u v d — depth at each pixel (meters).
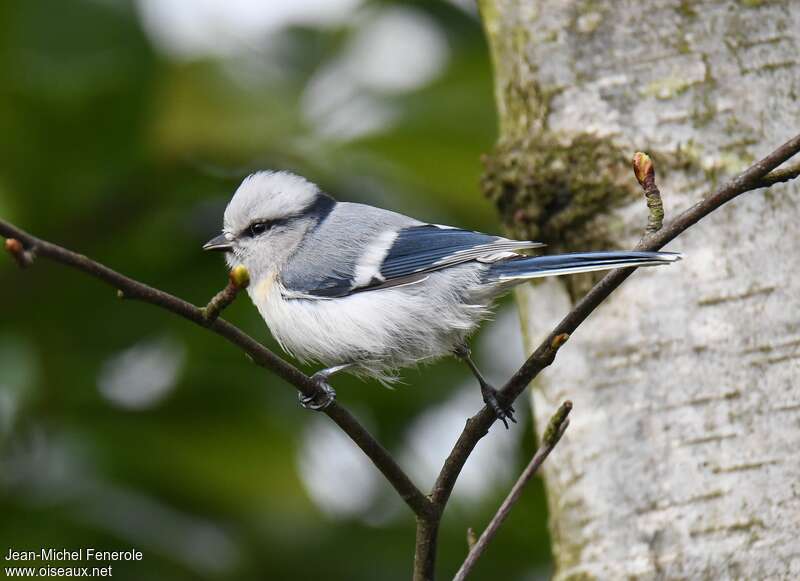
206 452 12.16
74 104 12.31
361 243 9.55
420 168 12.78
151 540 11.91
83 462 12.07
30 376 11.98
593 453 8.93
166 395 12.30
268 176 10.42
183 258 13.31
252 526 12.41
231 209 10.30
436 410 13.52
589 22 9.41
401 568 12.71
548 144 9.45
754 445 8.32
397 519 13.02
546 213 9.46
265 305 9.88
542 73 9.58
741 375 8.44
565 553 9.12
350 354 9.43
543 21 9.62
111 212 13.12
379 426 13.46
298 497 12.27
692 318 8.62
